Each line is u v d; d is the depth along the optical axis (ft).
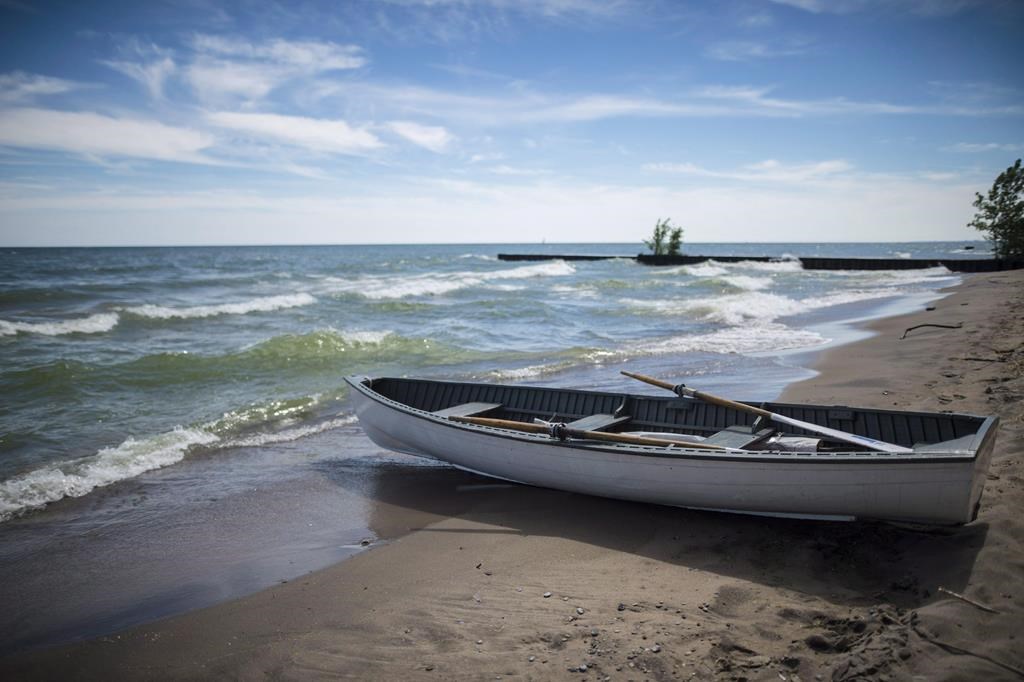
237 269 167.02
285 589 17.51
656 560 17.89
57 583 18.26
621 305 85.61
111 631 15.78
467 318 74.38
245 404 37.76
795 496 18.35
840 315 71.31
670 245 194.18
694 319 72.33
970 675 11.23
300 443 31.45
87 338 58.70
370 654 14.12
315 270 168.45
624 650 13.39
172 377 43.70
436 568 18.30
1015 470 19.81
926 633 12.57
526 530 20.75
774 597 15.30
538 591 16.51
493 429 23.82
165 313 71.46
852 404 30.78
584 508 22.33
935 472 16.14
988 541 15.94
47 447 30.25
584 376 44.27
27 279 122.11
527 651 13.73
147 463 28.14
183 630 15.66
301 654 14.32
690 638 13.70
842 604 14.67
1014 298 67.87
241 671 13.84
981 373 33.17
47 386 40.09
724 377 41.32
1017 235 119.96
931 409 27.35
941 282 109.50
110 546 20.54
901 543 17.07
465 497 24.22
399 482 26.05
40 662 14.56
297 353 51.08
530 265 174.70
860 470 17.08
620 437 21.39
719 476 19.21
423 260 241.55
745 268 165.27
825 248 618.85
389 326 68.33
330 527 21.71
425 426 25.82
